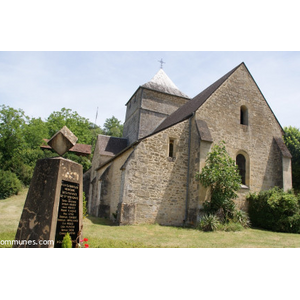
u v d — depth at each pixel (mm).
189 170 13867
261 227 13688
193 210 12789
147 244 7859
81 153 41312
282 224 12586
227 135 14945
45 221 5340
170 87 26141
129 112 27234
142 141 13195
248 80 16562
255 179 15227
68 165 5965
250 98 16312
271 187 15562
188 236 9695
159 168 13312
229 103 15484
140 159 12961
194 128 14102
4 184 25188
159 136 13656
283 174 15375
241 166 15328
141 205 12594
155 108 24125
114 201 15969
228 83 15797
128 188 12422
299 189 18719
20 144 35344
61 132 6363
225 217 12273
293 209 12750
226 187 12359
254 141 15758
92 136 55094
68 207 5824
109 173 17312
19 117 35281
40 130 42125
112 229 10688
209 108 14773
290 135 20375
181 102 25234
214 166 12398
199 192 12516
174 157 13773
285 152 15797
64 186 5762
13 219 13023
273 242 9125
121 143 25578
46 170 5746
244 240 9281
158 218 12828
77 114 48219
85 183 25781
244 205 14578
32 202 5586
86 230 10148
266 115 16578
